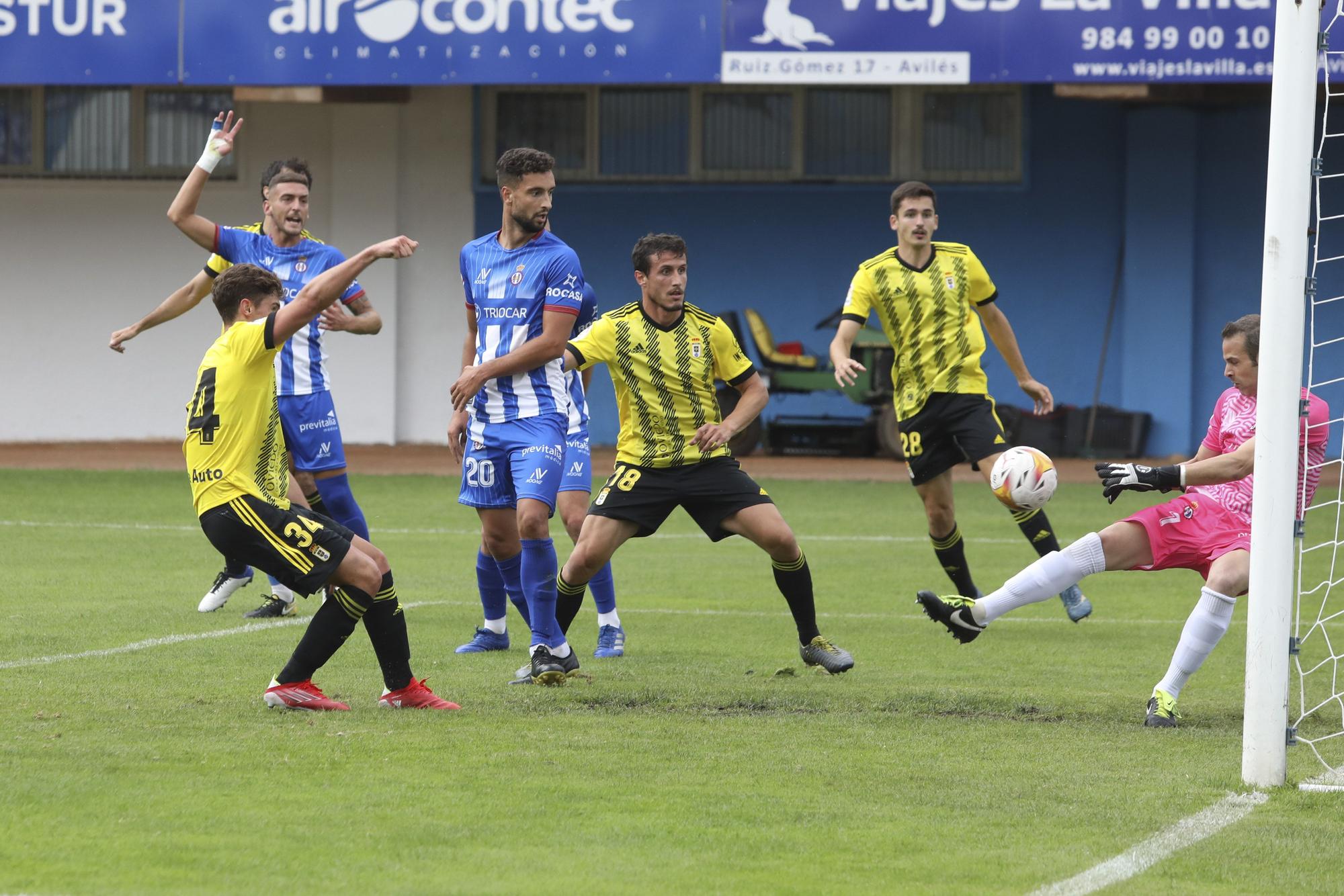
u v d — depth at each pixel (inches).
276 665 912.9
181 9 2635.3
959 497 2241.6
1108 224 3024.1
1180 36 2486.5
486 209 3080.7
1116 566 838.5
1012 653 1026.7
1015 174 3051.2
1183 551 822.5
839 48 2549.2
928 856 544.7
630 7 2578.7
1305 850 554.9
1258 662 654.5
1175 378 2974.9
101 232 3112.7
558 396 908.6
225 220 3105.3
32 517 1838.1
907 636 1094.4
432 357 3097.9
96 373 3129.9
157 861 523.2
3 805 588.1
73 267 3120.1
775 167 3105.3
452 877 512.4
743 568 1507.1
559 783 639.1
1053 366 3053.6
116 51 2640.3
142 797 602.5
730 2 2561.5
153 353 3129.9
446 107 3061.0
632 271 3127.5
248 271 761.6
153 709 773.3
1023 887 510.0
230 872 512.1
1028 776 663.8
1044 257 3041.3
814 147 3095.5
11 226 3117.6
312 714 768.3
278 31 2632.9
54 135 3115.2
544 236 906.7
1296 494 653.9
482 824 575.5
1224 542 813.9
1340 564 1541.6
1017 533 1807.3
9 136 3117.6
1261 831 580.7
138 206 3102.9
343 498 1149.1
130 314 3120.1
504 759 680.4
